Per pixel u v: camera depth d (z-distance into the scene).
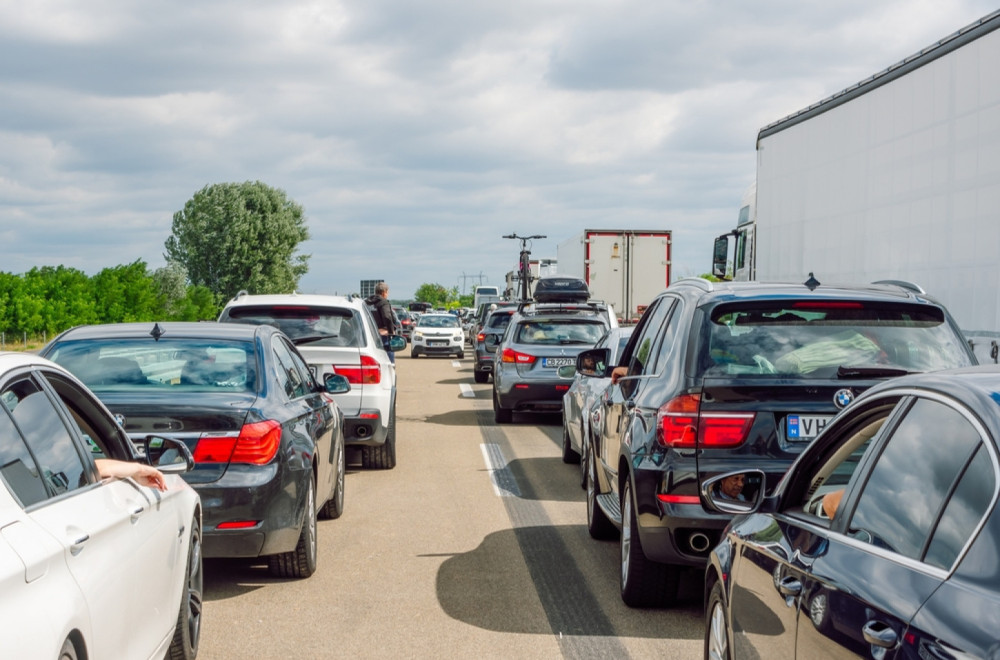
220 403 6.72
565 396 13.08
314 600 6.84
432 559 7.99
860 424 3.75
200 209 108.06
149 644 4.38
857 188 12.76
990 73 9.66
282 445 6.89
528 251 45.06
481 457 13.73
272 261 109.62
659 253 32.03
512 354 17.30
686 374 6.07
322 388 9.25
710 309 6.24
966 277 10.14
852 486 3.45
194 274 108.25
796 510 3.99
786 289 6.41
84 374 7.22
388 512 9.91
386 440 12.44
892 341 6.10
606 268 31.97
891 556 2.97
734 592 4.21
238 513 6.59
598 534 8.64
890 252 11.87
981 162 9.88
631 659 5.61
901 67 11.52
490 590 7.09
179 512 5.08
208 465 6.63
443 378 30.06
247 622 6.34
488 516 9.71
